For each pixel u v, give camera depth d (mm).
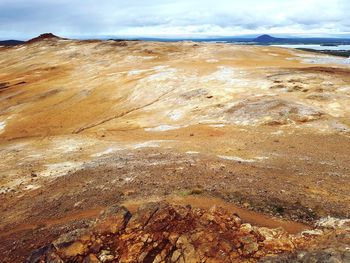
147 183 20281
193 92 43500
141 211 13281
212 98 40406
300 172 20734
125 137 34375
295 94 37094
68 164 27609
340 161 22453
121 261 11281
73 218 17453
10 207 21031
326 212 14789
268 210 15234
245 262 10344
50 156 30828
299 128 29688
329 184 18594
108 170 24016
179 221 12508
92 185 21562
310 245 10711
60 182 23422
